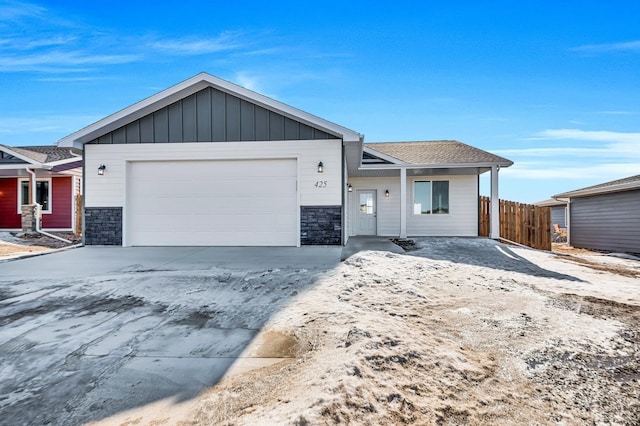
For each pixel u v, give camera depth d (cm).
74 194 1529
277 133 866
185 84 850
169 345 297
